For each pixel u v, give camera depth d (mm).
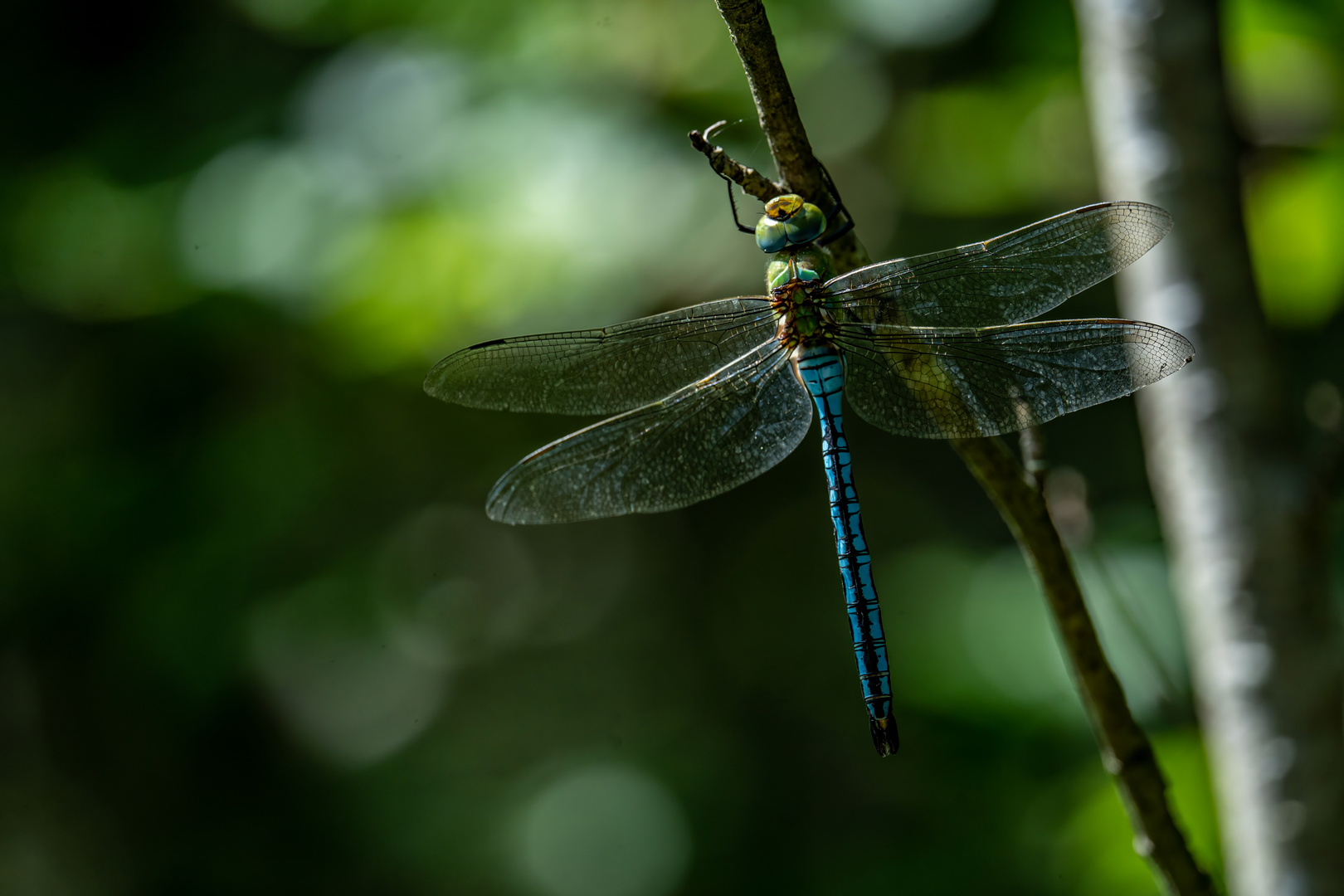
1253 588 1014
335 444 1206
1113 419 1196
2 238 1170
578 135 1136
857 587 1049
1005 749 1110
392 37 1152
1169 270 1020
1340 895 1010
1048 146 1146
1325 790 1010
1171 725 1088
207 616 1198
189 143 1157
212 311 1142
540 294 1129
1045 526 1009
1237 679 1015
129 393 1194
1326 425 1013
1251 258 1018
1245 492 1015
